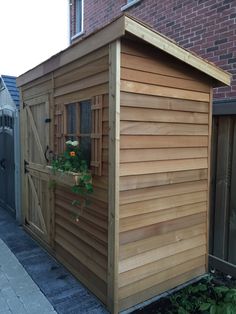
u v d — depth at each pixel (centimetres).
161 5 448
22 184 462
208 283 312
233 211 334
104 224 259
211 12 371
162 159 272
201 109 304
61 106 321
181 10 414
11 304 268
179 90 280
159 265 281
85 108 282
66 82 306
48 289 293
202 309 246
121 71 234
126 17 217
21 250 386
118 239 245
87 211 284
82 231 295
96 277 276
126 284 256
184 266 305
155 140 265
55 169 310
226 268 339
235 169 329
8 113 526
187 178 298
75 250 311
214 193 352
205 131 311
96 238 272
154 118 262
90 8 629
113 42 231
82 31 668
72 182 269
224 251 346
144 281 270
